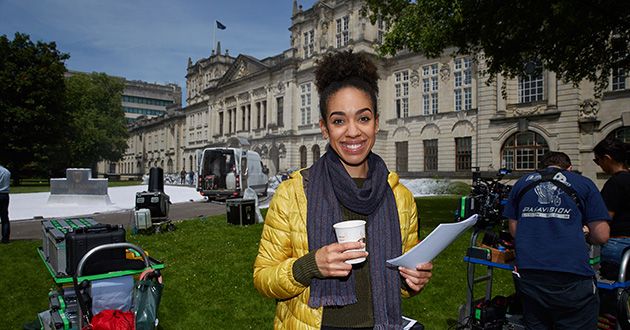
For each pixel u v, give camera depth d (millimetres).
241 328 4965
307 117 42312
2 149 38938
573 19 8648
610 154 4207
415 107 35000
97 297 3633
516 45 11234
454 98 32438
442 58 33188
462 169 31734
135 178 79500
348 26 37906
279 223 2006
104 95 66625
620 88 23484
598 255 4195
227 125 54906
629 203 4102
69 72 116625
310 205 1971
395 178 2193
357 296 1947
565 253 3125
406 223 2133
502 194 7195
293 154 43000
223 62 60906
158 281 3762
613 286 3715
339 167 2002
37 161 40438
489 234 4570
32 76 39969
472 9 10367
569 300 3088
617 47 11297
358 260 1743
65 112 44656
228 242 9586
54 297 4008
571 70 11914
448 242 1961
